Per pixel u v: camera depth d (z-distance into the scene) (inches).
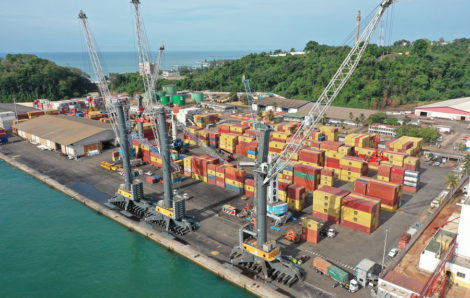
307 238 2485.2
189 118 6973.4
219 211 2997.0
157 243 2591.0
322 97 2105.1
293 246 2411.4
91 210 3179.1
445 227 2491.4
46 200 3400.6
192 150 5034.5
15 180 3961.6
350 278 2039.9
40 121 6161.4
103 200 3319.4
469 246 2047.2
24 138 5920.3
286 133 4835.1
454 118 6815.9
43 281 2180.1
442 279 1931.6
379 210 2667.3
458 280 1982.0
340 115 7007.9
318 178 3380.9
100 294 2052.2
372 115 6387.8
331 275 2015.3
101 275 2225.6
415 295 1715.1
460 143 4830.2
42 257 2432.3
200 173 3782.0
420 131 4985.2
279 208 2723.9
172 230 2716.5
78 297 2033.7
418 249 2261.3
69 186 3671.3
